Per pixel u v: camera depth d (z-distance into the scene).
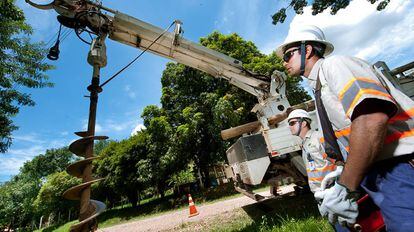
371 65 1.23
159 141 17.50
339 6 7.61
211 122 16.61
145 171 17.70
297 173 5.77
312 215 4.34
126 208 21.42
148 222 11.39
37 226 36.78
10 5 6.74
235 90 16.11
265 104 6.40
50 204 29.88
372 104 0.98
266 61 16.23
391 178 1.04
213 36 18.53
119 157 19.78
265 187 12.97
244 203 8.88
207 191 16.86
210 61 6.12
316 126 5.32
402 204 0.98
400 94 1.20
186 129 15.90
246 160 5.30
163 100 18.88
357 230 1.18
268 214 5.85
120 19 4.70
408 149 1.04
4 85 8.18
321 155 2.78
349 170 1.01
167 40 5.39
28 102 8.97
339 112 1.25
